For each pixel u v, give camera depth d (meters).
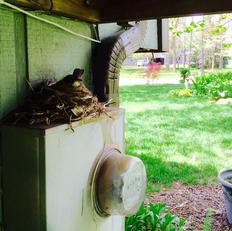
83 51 1.98
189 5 1.75
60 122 1.38
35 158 1.30
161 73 22.19
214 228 3.34
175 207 3.78
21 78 1.51
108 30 2.23
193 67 24.00
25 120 1.37
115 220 1.94
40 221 1.34
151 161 5.24
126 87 15.40
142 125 7.83
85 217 1.59
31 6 1.46
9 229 1.40
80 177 1.52
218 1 1.68
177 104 10.66
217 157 5.54
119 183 1.64
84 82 2.01
